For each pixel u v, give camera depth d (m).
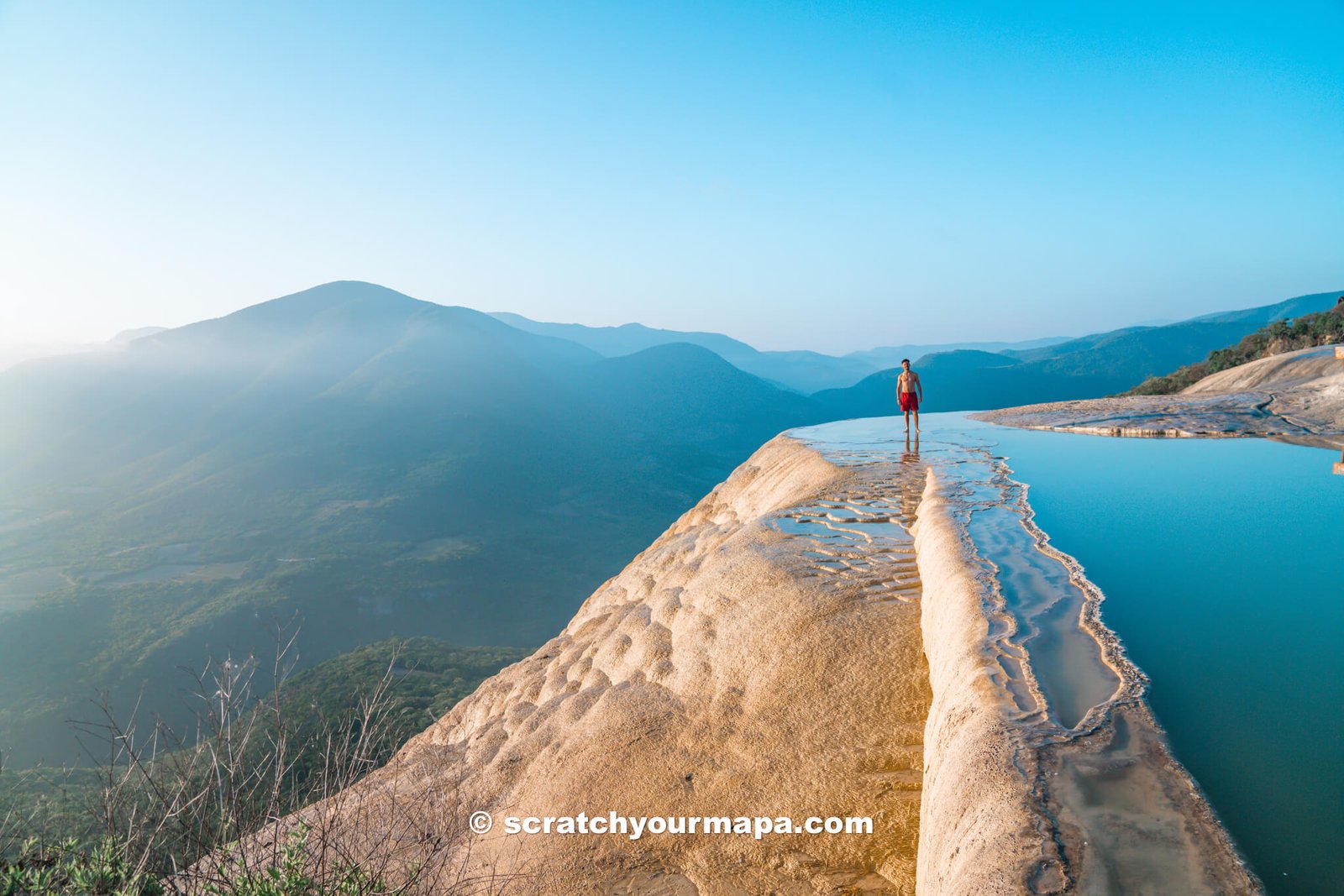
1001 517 8.81
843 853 5.87
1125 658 4.96
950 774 4.32
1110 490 10.01
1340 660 4.80
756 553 9.84
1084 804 3.69
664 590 10.63
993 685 4.82
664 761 7.24
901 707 6.75
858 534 10.10
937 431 19.61
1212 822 3.48
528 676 11.81
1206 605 5.74
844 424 23.27
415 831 6.45
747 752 6.96
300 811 4.72
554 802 7.25
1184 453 13.02
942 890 3.74
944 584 6.95
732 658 8.12
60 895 4.16
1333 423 15.41
